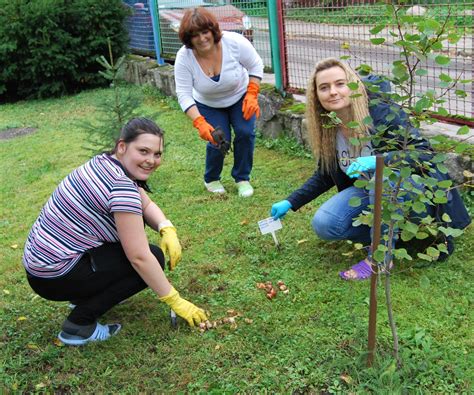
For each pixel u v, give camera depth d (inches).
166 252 128.3
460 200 135.3
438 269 135.6
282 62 243.4
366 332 113.2
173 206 192.1
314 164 216.4
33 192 222.4
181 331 121.8
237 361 111.0
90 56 421.7
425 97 86.6
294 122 232.8
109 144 205.5
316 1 214.4
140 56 421.4
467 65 173.5
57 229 112.2
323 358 108.6
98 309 118.5
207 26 172.7
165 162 238.8
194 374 108.4
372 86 91.6
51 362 115.9
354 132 125.6
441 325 115.3
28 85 429.7
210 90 185.2
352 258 145.4
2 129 334.6
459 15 157.3
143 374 110.1
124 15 422.0
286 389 102.3
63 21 412.2
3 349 121.7
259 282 139.3
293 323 121.0
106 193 109.7
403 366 102.1
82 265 113.7
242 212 182.2
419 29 81.8
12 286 149.5
